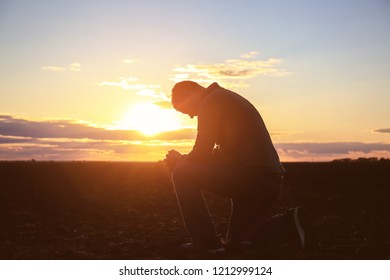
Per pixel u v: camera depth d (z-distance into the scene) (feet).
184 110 23.08
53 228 29.94
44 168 74.33
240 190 21.53
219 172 21.33
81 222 32.27
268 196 21.77
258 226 23.15
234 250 22.47
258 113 22.25
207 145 21.65
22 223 31.19
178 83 22.90
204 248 21.72
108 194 47.91
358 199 44.52
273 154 21.90
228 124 21.65
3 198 41.42
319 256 21.62
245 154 21.35
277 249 23.08
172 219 34.40
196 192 21.62
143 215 35.99
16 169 69.15
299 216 22.61
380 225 30.48
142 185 58.23
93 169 78.28
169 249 23.81
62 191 48.44
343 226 30.01
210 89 22.38
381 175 69.67
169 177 70.59
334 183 60.18
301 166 83.30
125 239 26.96
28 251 23.73
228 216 35.91
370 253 22.13
